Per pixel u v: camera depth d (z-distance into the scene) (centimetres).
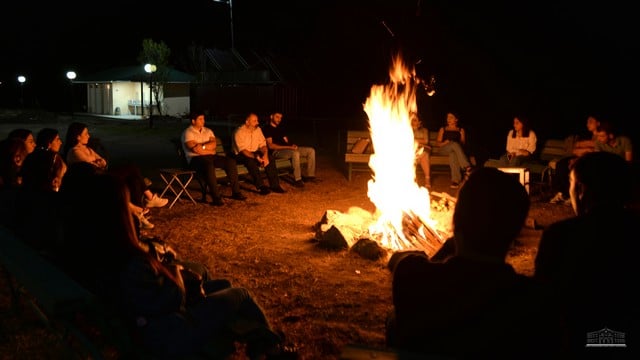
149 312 260
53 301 243
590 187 237
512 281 178
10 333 375
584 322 223
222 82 2697
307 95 2284
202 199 833
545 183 966
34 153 432
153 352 264
